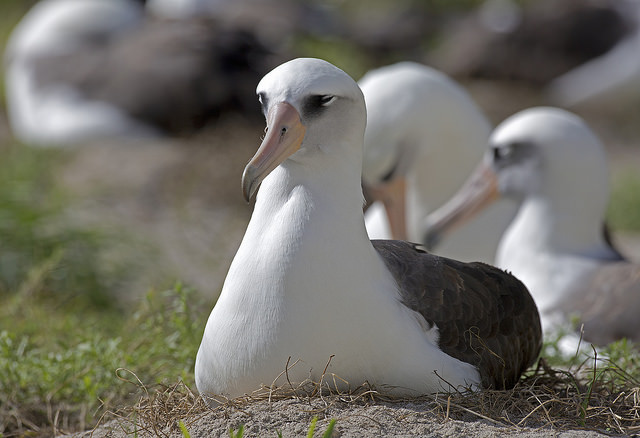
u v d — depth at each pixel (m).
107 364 8.54
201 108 20.62
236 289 6.63
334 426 6.28
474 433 6.35
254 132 20.06
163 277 13.36
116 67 21.28
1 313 11.46
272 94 6.56
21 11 31.17
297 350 6.50
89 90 21.25
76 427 8.29
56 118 21.14
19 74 22.28
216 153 19.23
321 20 29.41
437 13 33.22
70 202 16.09
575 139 10.93
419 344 6.69
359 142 6.71
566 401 7.03
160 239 15.80
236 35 21.75
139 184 18.44
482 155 12.37
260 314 6.53
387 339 6.58
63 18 22.50
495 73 27.50
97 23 22.67
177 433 6.61
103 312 12.52
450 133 12.07
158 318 9.22
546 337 9.59
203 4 24.19
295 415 6.44
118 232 14.53
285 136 6.45
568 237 10.98
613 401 7.14
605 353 8.80
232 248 15.20
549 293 10.74
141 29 22.52
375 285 6.61
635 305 10.16
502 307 7.44
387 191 11.98
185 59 20.97
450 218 11.50
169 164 19.06
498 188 11.30
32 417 8.51
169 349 8.65
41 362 8.73
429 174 12.23
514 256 11.11
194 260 14.60
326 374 6.61
